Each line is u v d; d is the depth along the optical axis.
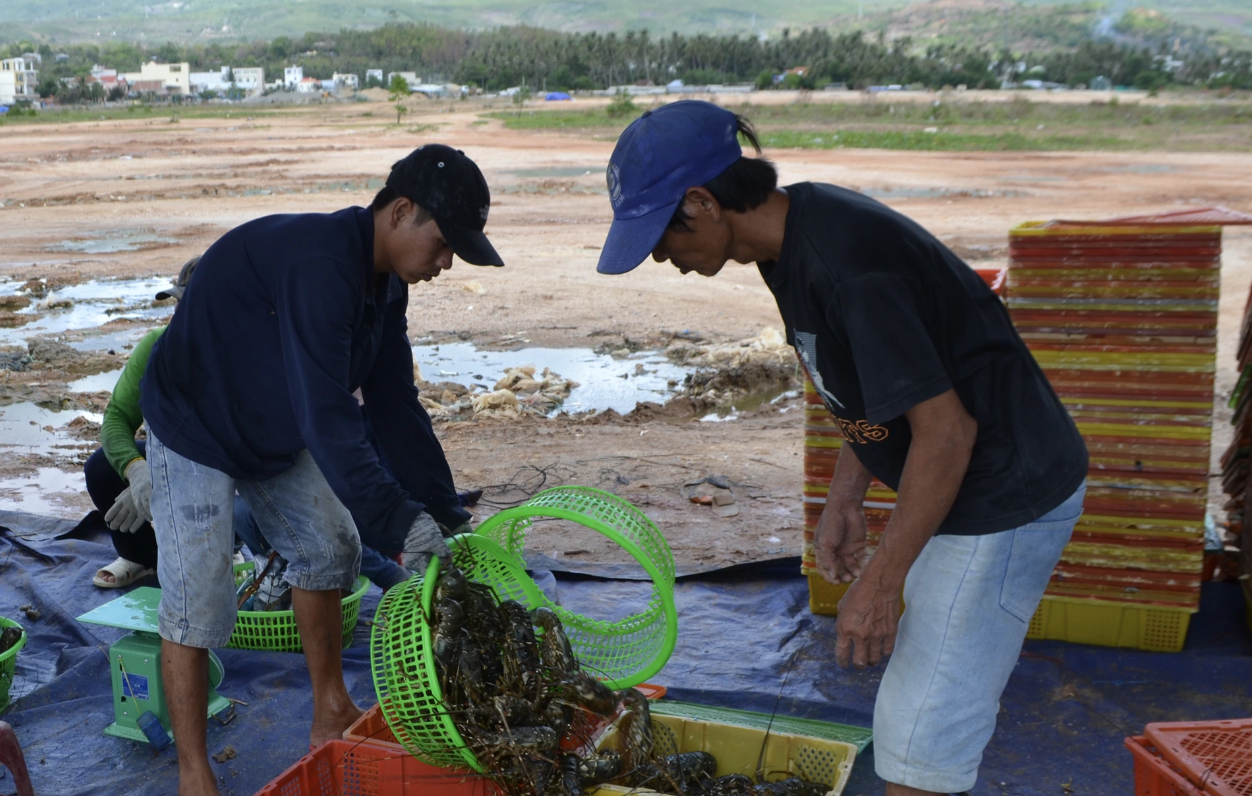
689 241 2.58
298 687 4.21
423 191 3.11
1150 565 4.23
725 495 6.64
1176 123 53.22
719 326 12.58
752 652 4.53
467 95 138.25
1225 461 4.99
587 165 35.16
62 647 4.67
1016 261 4.19
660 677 4.32
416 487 3.73
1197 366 4.04
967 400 2.54
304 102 141.38
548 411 9.31
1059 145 39.88
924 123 54.62
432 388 9.94
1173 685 4.10
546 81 140.00
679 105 2.57
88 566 5.48
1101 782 3.53
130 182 30.61
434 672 2.76
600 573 5.42
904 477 2.50
